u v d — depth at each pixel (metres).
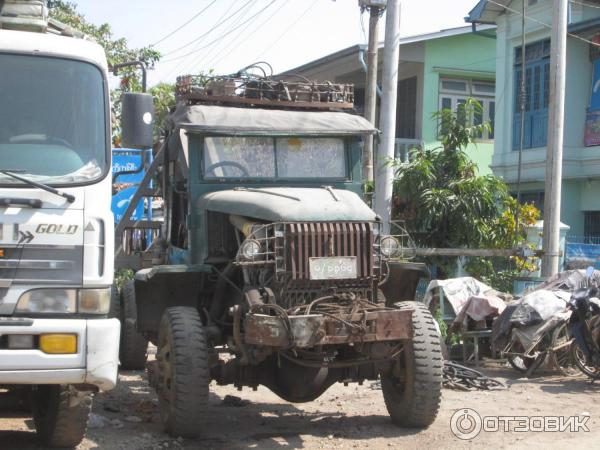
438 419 7.33
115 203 11.48
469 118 12.47
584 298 9.09
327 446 6.42
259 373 6.91
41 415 6.32
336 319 6.21
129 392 8.62
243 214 6.80
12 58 5.55
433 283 10.81
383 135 11.73
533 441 6.59
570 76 17.39
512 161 18.78
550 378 9.50
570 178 17.19
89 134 5.54
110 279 5.34
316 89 8.30
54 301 5.16
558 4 12.12
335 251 6.43
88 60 5.70
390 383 7.07
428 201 11.81
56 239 5.19
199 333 6.55
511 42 18.98
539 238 13.85
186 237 8.05
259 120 7.74
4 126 5.43
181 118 7.65
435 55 22.03
